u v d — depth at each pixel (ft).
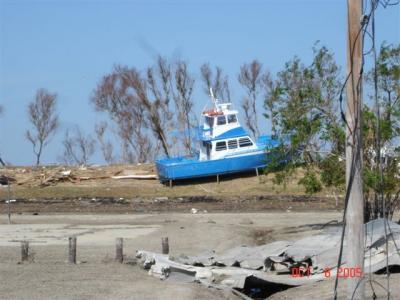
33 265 75.05
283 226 130.00
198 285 63.41
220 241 106.93
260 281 64.64
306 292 59.52
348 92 42.88
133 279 65.10
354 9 42.22
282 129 113.70
